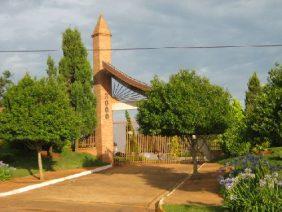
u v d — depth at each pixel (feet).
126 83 105.70
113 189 68.08
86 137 112.16
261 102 49.67
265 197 41.19
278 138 49.06
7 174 77.36
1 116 77.15
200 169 93.04
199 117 73.36
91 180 79.56
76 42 106.42
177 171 92.94
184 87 75.10
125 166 107.14
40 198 59.57
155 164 110.73
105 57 110.11
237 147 101.50
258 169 49.03
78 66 105.19
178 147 120.16
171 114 74.18
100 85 109.50
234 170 59.16
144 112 77.30
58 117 77.61
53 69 109.60
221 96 76.79
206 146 117.60
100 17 111.55
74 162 100.42
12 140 78.02
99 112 109.40
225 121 75.51
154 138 120.26
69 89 104.68
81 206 53.16
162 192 65.10
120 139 119.55
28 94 77.66
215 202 52.80
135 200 58.29
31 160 95.71
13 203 55.06
